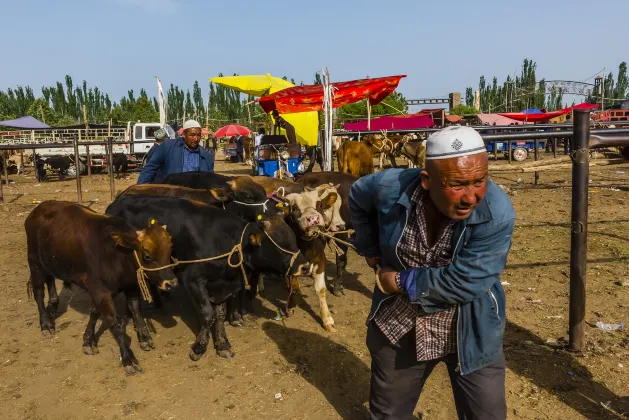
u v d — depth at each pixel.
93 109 92.44
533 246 7.62
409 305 2.56
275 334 5.23
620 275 6.16
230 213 4.91
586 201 4.13
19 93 84.62
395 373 2.75
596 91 42.69
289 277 5.38
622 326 4.80
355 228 2.76
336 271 6.93
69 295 6.54
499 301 2.45
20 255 8.39
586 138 3.98
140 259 4.30
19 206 13.28
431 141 2.12
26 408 3.96
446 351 2.58
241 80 14.73
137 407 3.94
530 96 53.88
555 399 3.72
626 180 13.96
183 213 4.78
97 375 4.46
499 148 21.22
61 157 20.84
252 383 4.26
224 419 3.75
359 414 3.75
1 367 4.62
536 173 12.84
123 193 5.99
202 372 4.48
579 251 4.18
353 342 4.98
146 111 61.66
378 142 15.86
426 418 3.64
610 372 4.04
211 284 4.73
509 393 3.82
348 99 11.84
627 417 3.48
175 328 5.49
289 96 11.29
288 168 14.80
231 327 5.45
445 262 2.41
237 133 38.44
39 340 5.19
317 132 13.89
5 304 6.20
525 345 4.55
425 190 2.35
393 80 11.67
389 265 2.60
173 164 7.23
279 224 4.71
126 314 5.16
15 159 24.12
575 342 4.34
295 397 4.02
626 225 8.58
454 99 56.81
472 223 2.21
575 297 4.28
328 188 5.52
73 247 4.65
